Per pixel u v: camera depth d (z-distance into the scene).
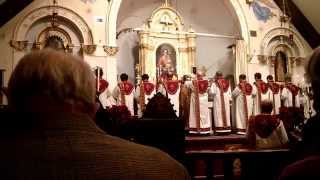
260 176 5.15
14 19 13.62
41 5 13.98
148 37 16.42
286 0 17.17
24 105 1.30
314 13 16.86
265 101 8.14
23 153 1.22
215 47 18.39
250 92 14.62
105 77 14.45
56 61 1.32
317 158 1.58
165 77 14.77
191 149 11.68
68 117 1.28
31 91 1.29
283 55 17.36
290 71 17.28
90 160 1.25
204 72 16.41
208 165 5.30
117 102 13.16
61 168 1.22
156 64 16.50
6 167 1.20
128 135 6.08
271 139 7.86
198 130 13.66
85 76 1.36
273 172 5.15
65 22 14.36
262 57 16.78
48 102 1.30
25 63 1.32
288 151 5.14
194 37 16.89
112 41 14.72
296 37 17.58
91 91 1.38
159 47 16.62
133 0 17.36
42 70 1.29
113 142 1.34
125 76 13.47
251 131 8.02
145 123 5.93
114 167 1.28
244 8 16.92
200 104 13.84
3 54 13.39
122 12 17.23
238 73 16.59
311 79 1.74
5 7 13.26
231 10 17.16
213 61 18.38
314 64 1.73
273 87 15.07
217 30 18.36
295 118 10.55
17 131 1.26
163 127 5.93
